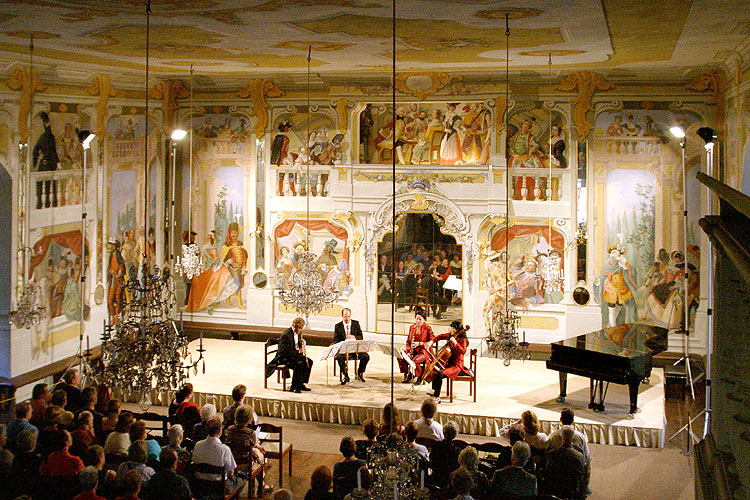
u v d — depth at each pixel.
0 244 18.30
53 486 11.09
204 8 13.21
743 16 13.95
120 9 13.33
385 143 23.52
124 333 13.33
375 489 8.67
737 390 6.23
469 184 22.77
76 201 20.45
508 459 13.15
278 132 23.89
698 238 21.55
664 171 21.72
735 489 5.20
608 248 22.16
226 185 24.28
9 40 16.33
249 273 24.33
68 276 20.22
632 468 15.80
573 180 22.20
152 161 23.59
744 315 6.33
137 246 23.06
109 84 21.52
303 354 19.31
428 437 14.84
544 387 19.59
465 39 16.47
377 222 23.41
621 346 17.88
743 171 18.83
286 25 14.86
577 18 14.03
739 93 19.05
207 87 24.05
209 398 18.98
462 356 18.80
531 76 22.11
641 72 21.44
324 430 17.94
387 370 21.12
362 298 23.69
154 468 12.39
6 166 18.02
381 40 16.66
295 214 23.94
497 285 22.80
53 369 19.31
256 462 14.16
